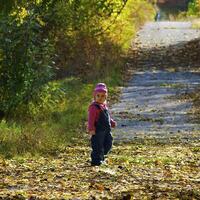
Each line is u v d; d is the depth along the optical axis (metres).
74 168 13.04
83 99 26.16
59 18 29.66
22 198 9.59
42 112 22.83
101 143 13.53
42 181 11.32
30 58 22.47
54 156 15.40
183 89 29.64
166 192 10.02
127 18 46.22
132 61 39.62
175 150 16.16
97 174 12.09
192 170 12.87
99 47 36.44
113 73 33.19
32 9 23.83
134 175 12.02
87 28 35.03
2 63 22.39
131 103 26.17
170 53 42.06
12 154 15.36
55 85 24.97
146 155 15.23
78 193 10.01
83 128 20.72
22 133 17.38
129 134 19.53
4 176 12.02
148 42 47.47
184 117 22.92
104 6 35.06
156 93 28.61
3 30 22.50
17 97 22.28
